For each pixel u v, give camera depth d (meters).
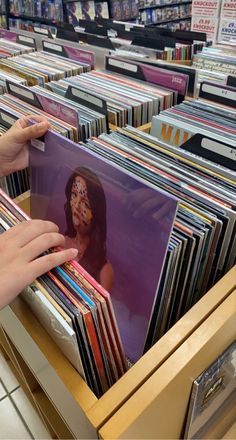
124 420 0.39
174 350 0.45
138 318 0.56
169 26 3.96
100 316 0.45
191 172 0.67
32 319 0.53
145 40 1.45
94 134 0.86
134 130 0.80
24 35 1.65
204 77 1.23
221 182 0.65
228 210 0.56
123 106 0.93
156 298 0.53
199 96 0.96
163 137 0.85
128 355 0.61
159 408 0.45
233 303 0.49
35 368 0.64
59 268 0.50
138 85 1.07
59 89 1.04
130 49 1.45
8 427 1.18
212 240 0.56
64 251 0.51
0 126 0.92
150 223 0.48
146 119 0.98
